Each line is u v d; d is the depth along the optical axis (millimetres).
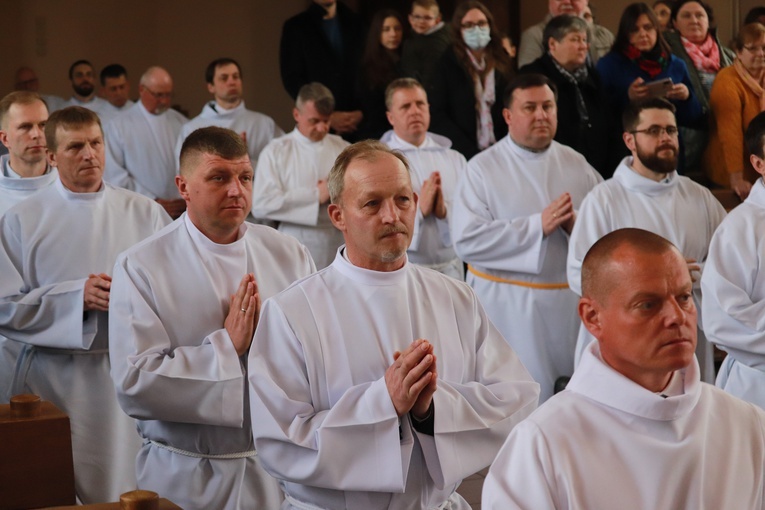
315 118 7441
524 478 2381
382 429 3033
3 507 3238
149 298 3814
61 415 3314
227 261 3912
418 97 6930
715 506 2395
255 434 3160
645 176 5590
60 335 4520
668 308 2352
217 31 13414
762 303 4559
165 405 3639
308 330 3213
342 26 9062
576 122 7047
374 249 3201
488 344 3469
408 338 3260
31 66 12688
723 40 9852
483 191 5992
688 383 2422
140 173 8969
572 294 5863
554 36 7020
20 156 5332
